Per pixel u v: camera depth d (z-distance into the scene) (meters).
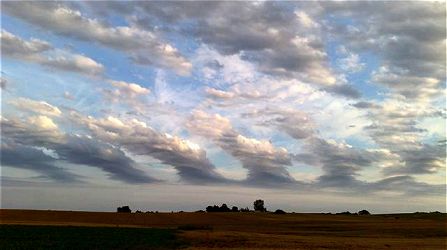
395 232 91.75
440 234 86.12
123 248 44.78
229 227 103.94
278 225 115.75
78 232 64.88
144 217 128.25
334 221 131.00
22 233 60.16
